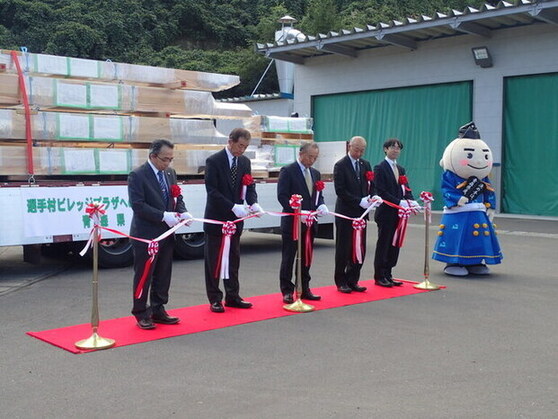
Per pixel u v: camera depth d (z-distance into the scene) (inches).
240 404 172.7
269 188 454.0
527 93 675.4
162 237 244.4
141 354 216.8
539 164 673.6
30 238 344.5
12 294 314.3
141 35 1497.3
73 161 358.3
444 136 743.7
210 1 1673.2
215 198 272.8
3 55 336.5
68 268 389.1
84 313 275.1
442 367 203.6
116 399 176.4
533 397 178.1
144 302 248.1
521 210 689.6
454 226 364.5
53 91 349.4
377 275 333.4
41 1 1477.6
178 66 1384.1
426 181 763.4
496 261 363.3
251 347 225.6
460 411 167.9
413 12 1272.1
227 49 1611.7
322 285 340.8
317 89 848.9
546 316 271.6
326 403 173.3
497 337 239.1
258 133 471.8
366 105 808.9
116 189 378.3
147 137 385.7
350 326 254.8
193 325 254.2
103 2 1505.9
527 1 598.2
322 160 505.4
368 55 794.2
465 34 709.3
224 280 283.9
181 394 180.1
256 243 511.5
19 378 192.9
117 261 385.7
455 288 331.0
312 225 297.6
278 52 820.0
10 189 337.1
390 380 191.5
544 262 411.8
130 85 379.9
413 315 273.1
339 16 1270.9
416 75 754.8
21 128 340.8
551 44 650.8
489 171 366.0
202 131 412.8
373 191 323.0
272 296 310.2
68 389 183.9
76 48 1346.0
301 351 220.8
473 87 711.1
